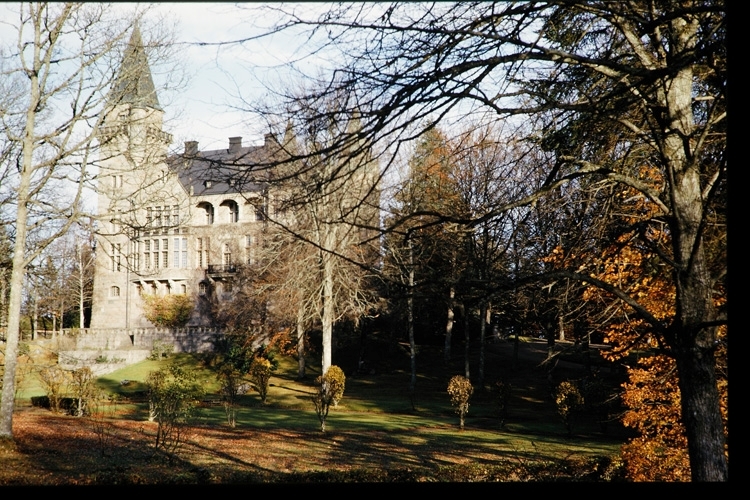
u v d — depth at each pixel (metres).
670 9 6.12
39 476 14.29
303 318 35.53
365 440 23.27
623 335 11.60
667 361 11.93
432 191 12.77
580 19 7.41
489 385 38.34
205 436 22.48
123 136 20.86
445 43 5.80
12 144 19.47
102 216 19.55
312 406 34.47
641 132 7.21
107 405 31.62
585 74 7.12
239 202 55.94
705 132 6.49
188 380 19.66
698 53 5.33
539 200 9.02
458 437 24.28
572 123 7.33
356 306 34.44
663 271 10.27
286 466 17.97
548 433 25.50
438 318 49.41
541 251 10.27
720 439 6.65
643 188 7.25
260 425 26.69
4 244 21.20
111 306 60.91
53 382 26.52
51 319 65.19
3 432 17.17
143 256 59.62
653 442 12.23
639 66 7.29
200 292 58.34
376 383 41.62
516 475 17.06
